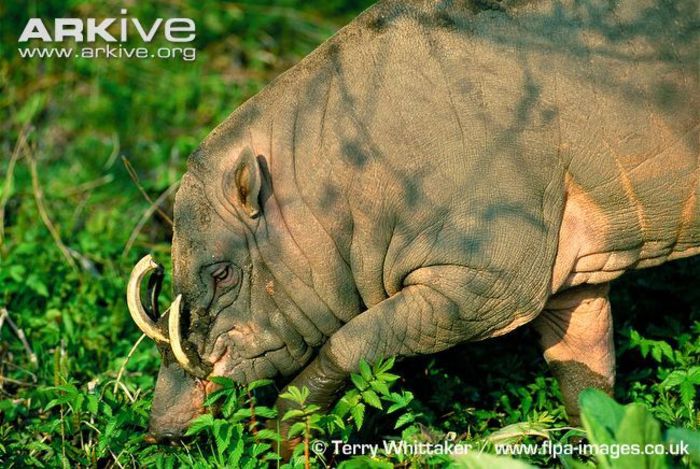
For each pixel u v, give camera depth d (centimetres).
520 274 644
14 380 797
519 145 633
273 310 673
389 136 637
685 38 643
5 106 1130
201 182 662
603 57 638
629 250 682
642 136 643
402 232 644
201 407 686
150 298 684
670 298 834
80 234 962
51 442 722
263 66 1205
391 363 641
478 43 639
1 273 873
